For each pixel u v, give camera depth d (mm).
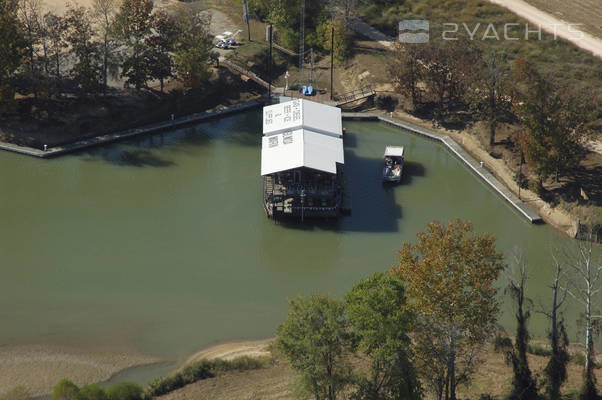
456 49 129250
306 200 103312
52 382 73938
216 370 75000
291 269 94062
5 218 102375
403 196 110250
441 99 130125
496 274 63125
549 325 81500
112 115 125812
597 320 72500
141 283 90500
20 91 126188
